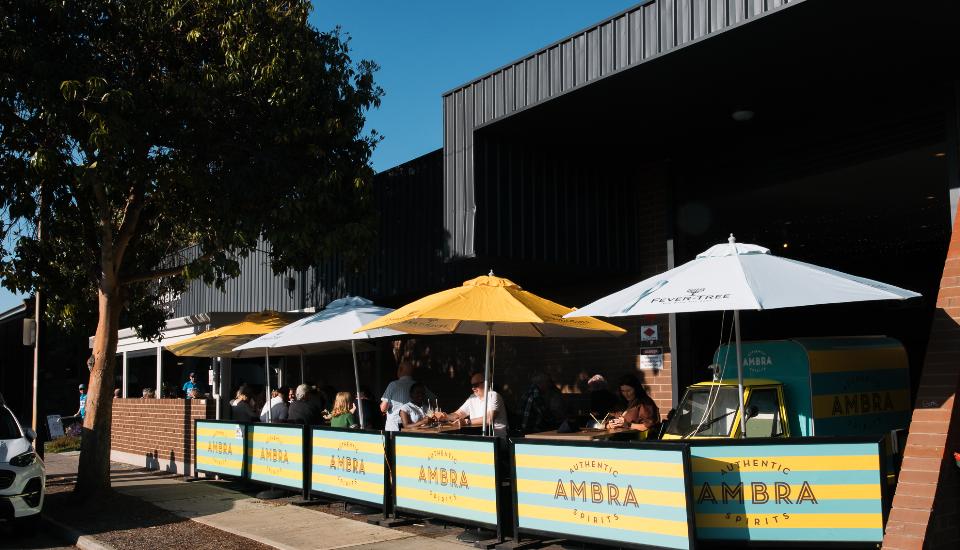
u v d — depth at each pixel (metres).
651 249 13.01
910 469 6.84
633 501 7.34
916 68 9.38
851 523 6.71
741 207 12.16
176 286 18.08
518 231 11.73
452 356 17.30
